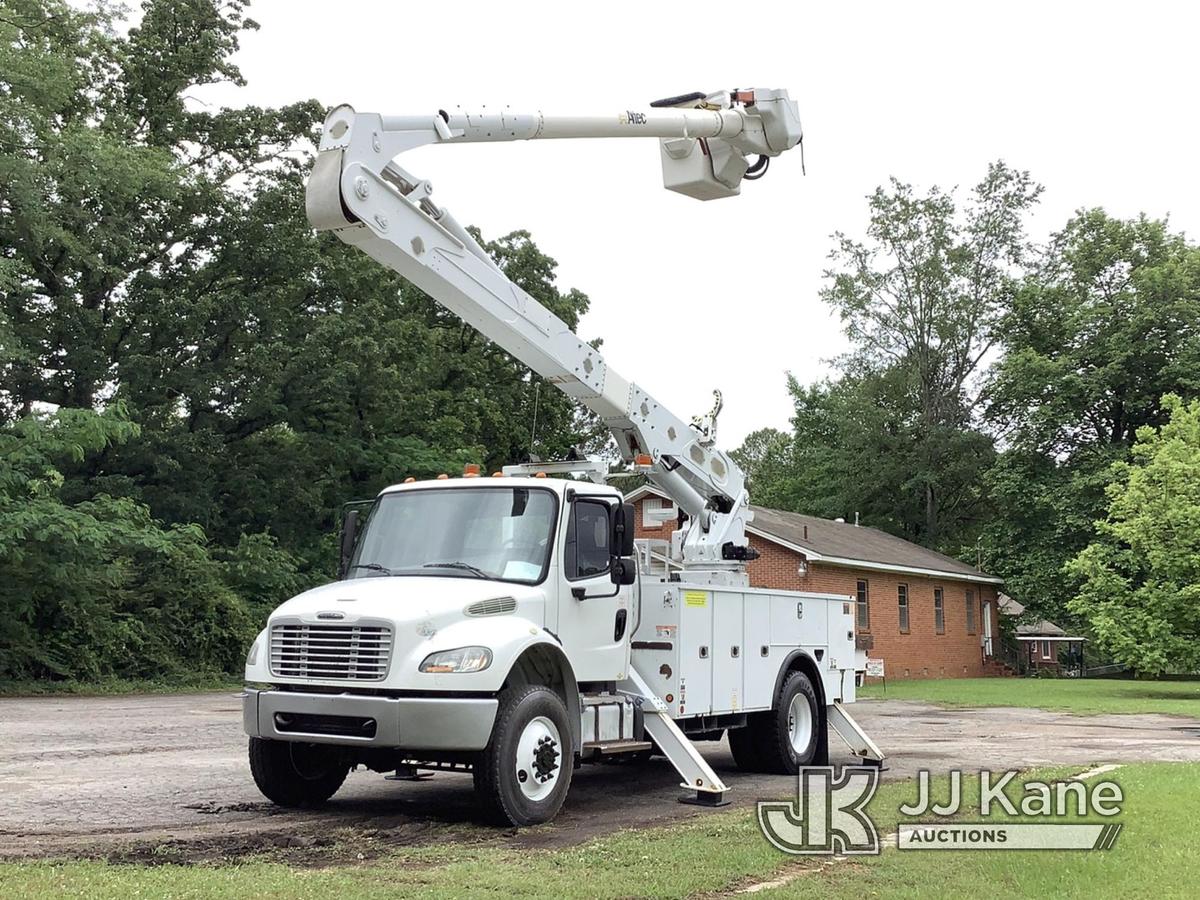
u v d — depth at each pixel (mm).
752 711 11219
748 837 7695
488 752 7988
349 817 8555
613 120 9789
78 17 26344
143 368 28703
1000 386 43031
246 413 30891
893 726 17891
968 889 6145
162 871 6383
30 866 6477
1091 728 17641
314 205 8312
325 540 32094
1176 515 27031
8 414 29078
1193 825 7977
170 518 29688
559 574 8914
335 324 30672
